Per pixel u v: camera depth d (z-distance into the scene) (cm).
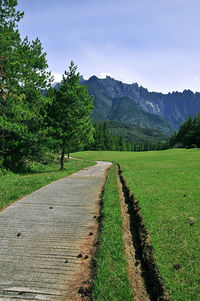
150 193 918
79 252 452
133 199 856
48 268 394
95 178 1483
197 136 7919
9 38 1642
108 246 445
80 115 2222
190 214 638
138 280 375
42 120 2159
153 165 2350
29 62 2034
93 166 2756
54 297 321
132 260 436
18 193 949
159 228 544
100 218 643
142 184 1139
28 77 2012
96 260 397
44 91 2509
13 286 344
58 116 2158
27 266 400
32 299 316
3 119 1792
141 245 489
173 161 2744
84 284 349
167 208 702
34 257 430
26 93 2073
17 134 1977
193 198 812
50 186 1161
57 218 653
